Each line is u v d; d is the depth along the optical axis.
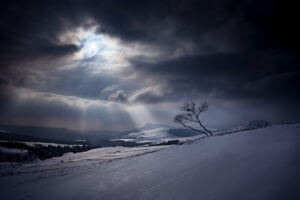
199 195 5.39
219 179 5.99
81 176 13.80
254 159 6.57
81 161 36.16
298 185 3.98
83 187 10.34
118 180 10.37
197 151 11.67
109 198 7.73
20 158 41.66
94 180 11.55
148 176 9.52
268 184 4.50
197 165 8.56
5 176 18.17
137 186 8.34
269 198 3.95
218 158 8.40
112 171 13.40
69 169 19.95
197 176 7.03
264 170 5.34
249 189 4.63
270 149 7.01
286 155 5.80
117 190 8.54
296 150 5.93
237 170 6.14
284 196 3.82
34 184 13.34
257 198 4.12
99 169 15.62
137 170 11.79
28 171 21.94
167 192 6.50
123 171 12.56
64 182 12.62
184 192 6.00
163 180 8.05
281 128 10.41
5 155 39.72
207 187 5.73
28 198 9.95
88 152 72.62
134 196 7.20
